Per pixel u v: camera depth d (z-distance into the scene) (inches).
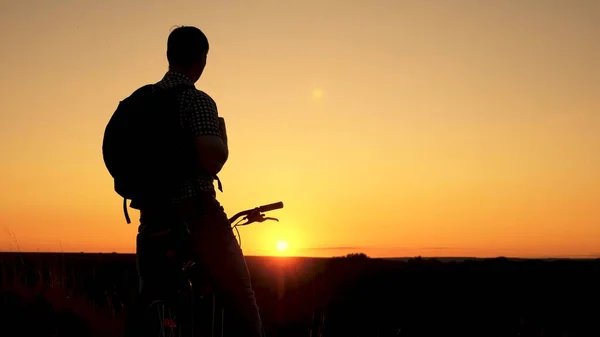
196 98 155.3
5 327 262.7
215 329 158.9
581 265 1581.0
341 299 855.1
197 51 165.5
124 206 162.1
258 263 1840.6
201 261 157.2
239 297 159.5
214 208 156.5
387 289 1019.9
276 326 555.2
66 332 270.7
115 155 156.0
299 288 974.4
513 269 1473.9
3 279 309.7
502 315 796.0
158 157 151.9
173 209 153.8
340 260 1804.9
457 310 820.6
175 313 157.4
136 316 158.7
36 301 292.8
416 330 664.4
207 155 150.8
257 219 170.4
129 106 159.3
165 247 155.3
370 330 619.8
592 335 662.5
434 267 1488.7
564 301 948.0
